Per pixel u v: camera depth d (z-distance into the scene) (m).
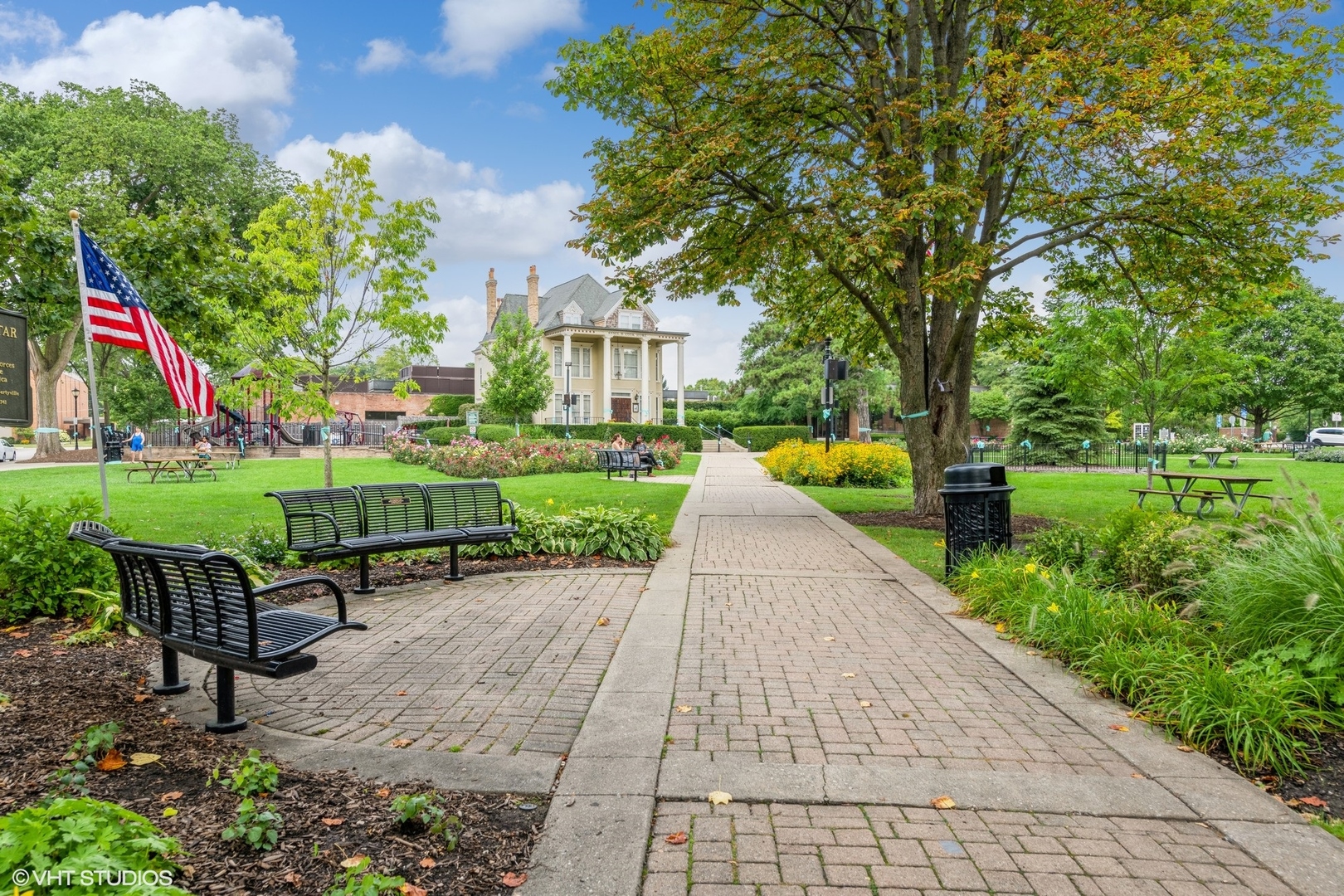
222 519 11.23
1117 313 16.72
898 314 13.71
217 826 2.77
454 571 7.77
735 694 4.52
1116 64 10.08
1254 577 4.81
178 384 8.35
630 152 11.94
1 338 7.49
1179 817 3.08
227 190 31.58
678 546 9.99
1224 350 17.09
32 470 21.91
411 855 2.67
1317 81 11.28
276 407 14.65
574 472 25.66
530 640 5.62
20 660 4.82
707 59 11.66
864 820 3.04
